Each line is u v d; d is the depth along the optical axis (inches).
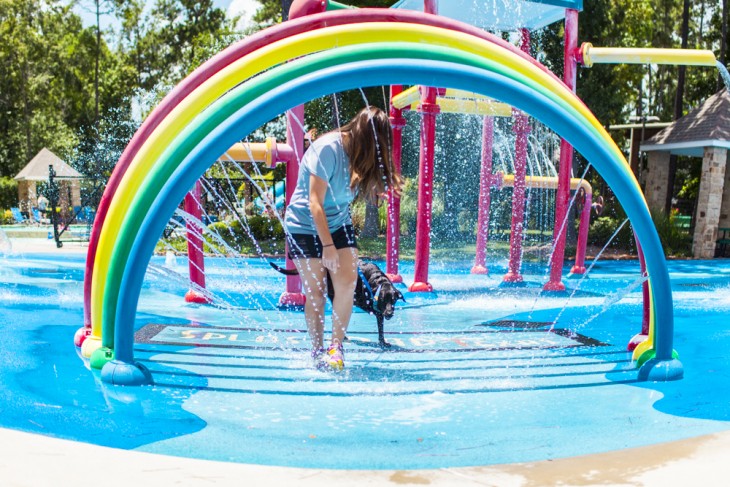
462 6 291.1
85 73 1850.4
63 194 1128.8
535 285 334.6
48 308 231.9
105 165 910.4
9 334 185.0
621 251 672.4
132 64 1796.3
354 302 176.4
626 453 87.7
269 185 681.0
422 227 287.7
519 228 330.3
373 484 76.6
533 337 193.5
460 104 319.6
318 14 160.2
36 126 1790.1
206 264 412.5
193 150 129.6
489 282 347.9
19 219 1039.0
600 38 722.8
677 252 631.2
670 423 111.5
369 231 716.0
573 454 94.5
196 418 111.7
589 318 229.3
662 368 144.8
